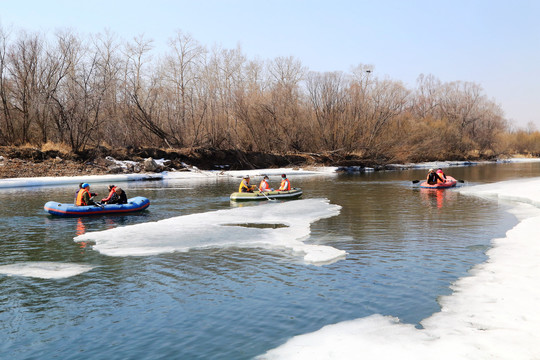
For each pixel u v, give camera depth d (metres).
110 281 8.38
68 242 11.59
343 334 5.95
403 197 20.89
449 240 11.40
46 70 37.12
